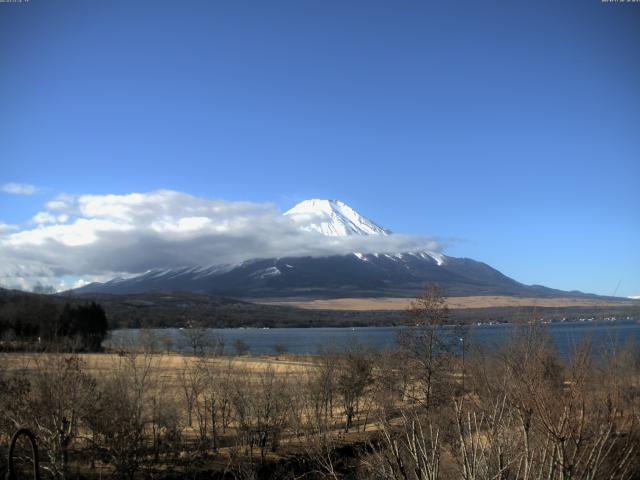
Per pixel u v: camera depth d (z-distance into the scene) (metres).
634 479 10.87
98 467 28.33
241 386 38.31
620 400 11.36
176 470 29.86
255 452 33.56
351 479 23.09
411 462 12.63
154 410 31.52
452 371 35.72
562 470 9.66
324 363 47.03
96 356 49.47
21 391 25.67
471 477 10.09
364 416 44.69
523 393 10.45
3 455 25.55
